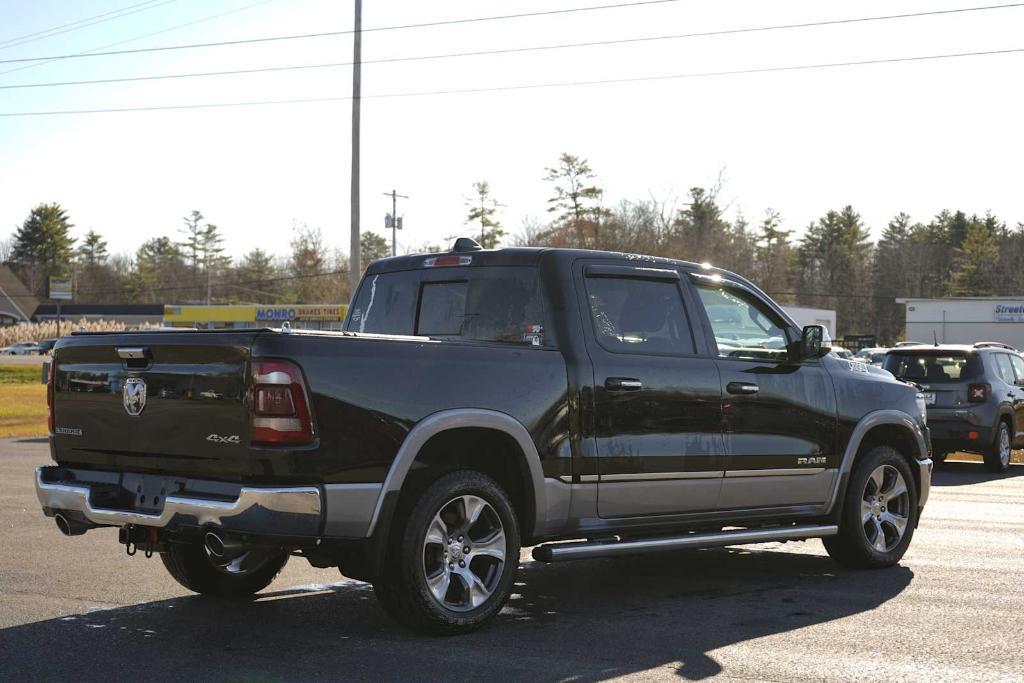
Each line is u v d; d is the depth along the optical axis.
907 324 68.38
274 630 5.69
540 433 5.86
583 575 7.50
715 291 7.05
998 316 66.00
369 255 117.06
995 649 5.44
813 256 130.75
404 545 5.35
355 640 5.49
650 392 6.37
